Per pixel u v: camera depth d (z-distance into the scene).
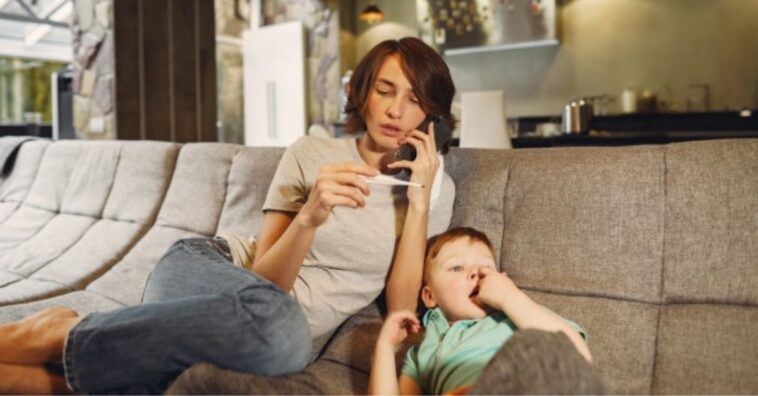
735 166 1.27
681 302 1.27
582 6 5.92
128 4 4.04
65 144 3.04
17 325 1.24
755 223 1.22
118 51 3.99
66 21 6.61
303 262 1.42
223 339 1.02
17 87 6.54
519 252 1.46
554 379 0.84
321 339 1.51
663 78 5.57
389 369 1.18
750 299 1.19
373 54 1.39
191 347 1.03
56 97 4.61
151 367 1.04
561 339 0.90
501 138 4.38
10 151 3.30
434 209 1.48
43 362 1.21
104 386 1.06
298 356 1.11
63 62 6.86
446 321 1.29
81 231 2.59
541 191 1.47
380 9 7.21
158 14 4.16
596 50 5.87
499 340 1.13
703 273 1.24
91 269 2.23
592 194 1.40
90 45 4.39
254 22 7.80
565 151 1.51
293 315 1.09
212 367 1.00
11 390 1.17
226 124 7.73
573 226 1.40
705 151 1.32
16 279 2.24
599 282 1.34
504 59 6.35
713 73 5.34
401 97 1.35
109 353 1.04
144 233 2.38
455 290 1.28
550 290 1.38
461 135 4.48
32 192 3.07
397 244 1.42
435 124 1.44
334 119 7.12
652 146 1.41
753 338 1.13
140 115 4.11
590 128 5.29
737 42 5.23
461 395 1.02
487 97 4.36
